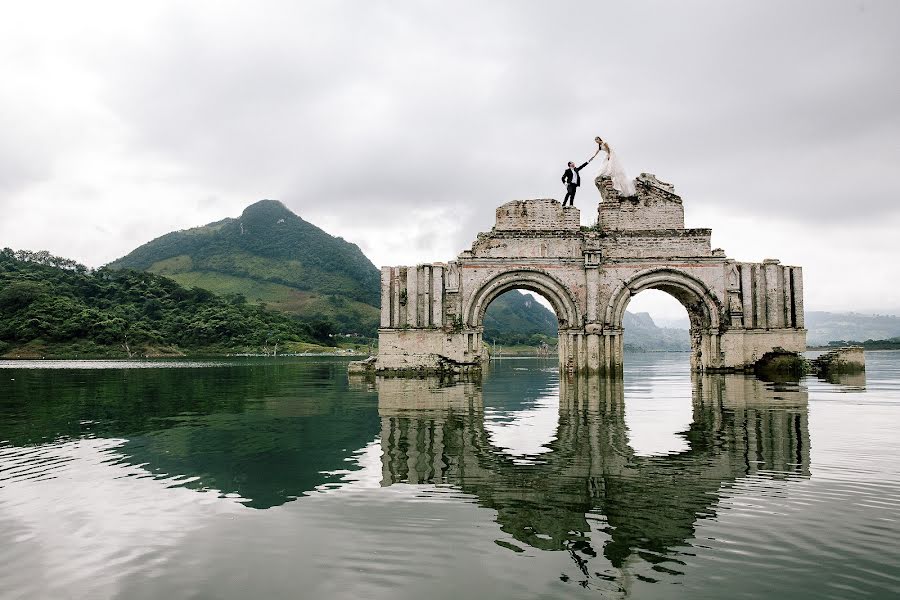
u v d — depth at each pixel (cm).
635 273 3834
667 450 1343
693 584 661
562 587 656
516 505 945
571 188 3959
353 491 1030
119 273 16462
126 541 801
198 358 10794
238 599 629
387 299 3994
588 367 3769
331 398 2569
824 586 653
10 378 4209
